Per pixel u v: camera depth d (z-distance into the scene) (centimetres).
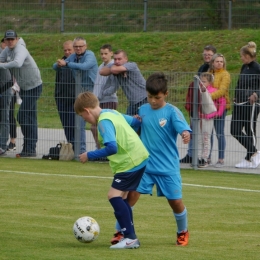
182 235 1557
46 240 1575
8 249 1461
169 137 1547
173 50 6662
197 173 2825
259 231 1734
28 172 2766
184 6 7625
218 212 1995
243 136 2870
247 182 2603
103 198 2192
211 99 2870
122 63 2858
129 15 7738
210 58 3016
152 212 1980
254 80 2816
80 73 3064
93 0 8112
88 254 1426
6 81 3222
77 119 3130
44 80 3853
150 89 1537
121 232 1531
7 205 2041
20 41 3136
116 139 1464
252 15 7056
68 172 2781
